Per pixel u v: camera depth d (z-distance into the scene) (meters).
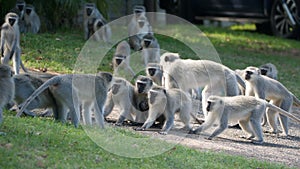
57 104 12.92
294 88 21.00
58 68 18.89
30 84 13.15
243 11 31.66
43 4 25.12
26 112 13.03
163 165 10.84
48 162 9.82
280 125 16.45
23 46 20.89
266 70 17.20
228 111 13.82
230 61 24.08
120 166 10.34
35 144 10.46
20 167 9.45
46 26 25.38
